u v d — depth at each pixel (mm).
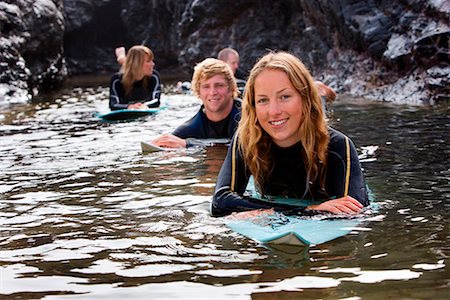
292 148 3074
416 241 2381
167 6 16875
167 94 10031
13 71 9750
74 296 1942
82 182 3652
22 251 2402
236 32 13602
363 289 1918
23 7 10719
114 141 5207
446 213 2760
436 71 7332
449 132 4945
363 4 9055
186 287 1984
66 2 18641
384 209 2861
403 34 8242
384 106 6973
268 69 2912
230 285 1986
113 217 2869
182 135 5137
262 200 2994
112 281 2061
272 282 2002
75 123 6496
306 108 2973
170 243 2449
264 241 2434
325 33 10547
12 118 7074
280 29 13352
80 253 2361
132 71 7777
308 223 2648
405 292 1882
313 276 2043
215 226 2664
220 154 4520
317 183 3105
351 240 2420
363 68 9055
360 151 4320
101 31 19938
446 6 7551
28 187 3553
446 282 1950
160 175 3809
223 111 5121
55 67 11758
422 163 3859
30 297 1943
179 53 15758
